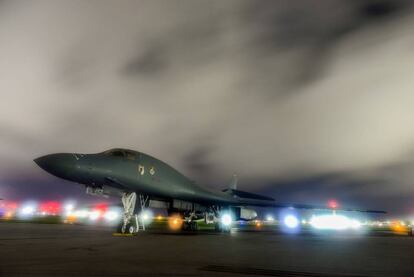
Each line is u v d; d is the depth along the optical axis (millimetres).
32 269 6520
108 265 7133
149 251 9875
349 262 8484
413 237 23641
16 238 13562
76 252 9180
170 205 21734
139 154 18953
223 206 25203
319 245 13633
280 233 25891
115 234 16781
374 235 26922
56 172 15797
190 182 22422
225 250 10789
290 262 8289
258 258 8938
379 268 7605
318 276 6559
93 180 16516
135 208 18578
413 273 7047
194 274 6402
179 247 11398
